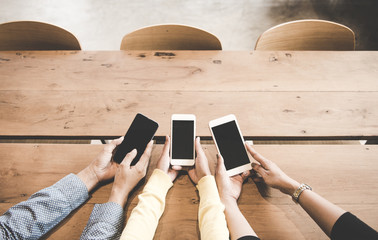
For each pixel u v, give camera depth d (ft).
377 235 1.74
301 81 3.16
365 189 2.50
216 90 3.11
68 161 2.68
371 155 2.68
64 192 2.30
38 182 2.56
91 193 2.52
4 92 3.12
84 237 2.08
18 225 2.11
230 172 2.63
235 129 2.79
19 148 2.74
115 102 3.04
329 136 2.81
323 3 8.22
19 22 3.39
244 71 3.26
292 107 2.98
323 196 2.48
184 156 2.71
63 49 3.67
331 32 3.53
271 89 3.11
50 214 2.22
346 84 3.13
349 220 1.88
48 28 3.44
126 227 2.12
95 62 3.36
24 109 3.00
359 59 3.33
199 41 3.62
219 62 3.34
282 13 8.18
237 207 2.35
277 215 2.40
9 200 2.47
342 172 2.60
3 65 3.33
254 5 8.46
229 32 7.88
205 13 8.38
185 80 3.20
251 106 3.00
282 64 3.32
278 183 2.39
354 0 8.18
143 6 8.65
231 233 2.12
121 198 2.37
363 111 2.93
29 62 3.36
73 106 3.02
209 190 2.36
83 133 2.85
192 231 2.32
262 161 2.55
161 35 3.58
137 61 3.37
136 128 2.76
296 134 2.82
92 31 8.09
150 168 2.69
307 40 3.62
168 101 3.04
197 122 2.91
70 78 3.23
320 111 2.94
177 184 2.59
